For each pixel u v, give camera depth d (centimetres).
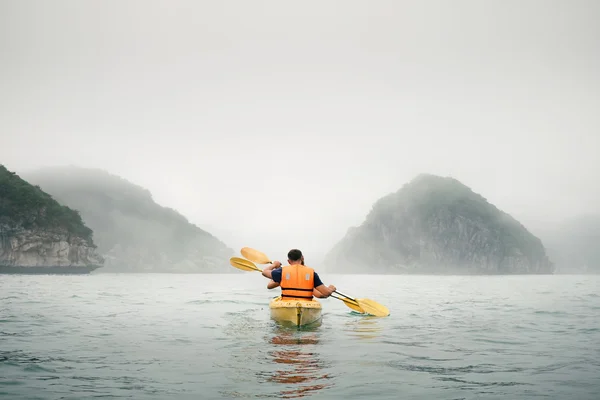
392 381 510
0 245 11750
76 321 1077
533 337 871
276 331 917
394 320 1157
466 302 1917
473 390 475
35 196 12794
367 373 549
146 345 745
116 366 582
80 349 704
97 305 1540
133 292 2442
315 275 1102
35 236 12294
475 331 955
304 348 723
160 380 510
